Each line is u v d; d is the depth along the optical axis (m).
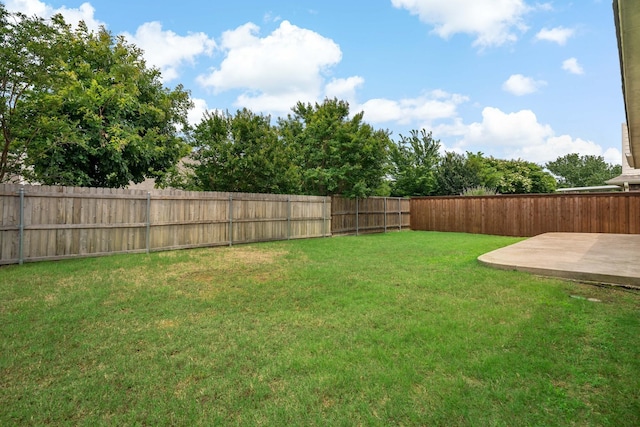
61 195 7.03
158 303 4.26
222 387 2.35
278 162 12.50
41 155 8.50
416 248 9.47
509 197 14.10
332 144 13.90
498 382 2.37
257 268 6.50
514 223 13.97
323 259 7.58
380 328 3.39
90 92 9.02
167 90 12.27
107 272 5.93
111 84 10.38
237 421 1.99
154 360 2.75
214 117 12.05
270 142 12.37
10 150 8.33
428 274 5.84
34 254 6.68
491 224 14.58
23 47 7.27
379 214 15.69
